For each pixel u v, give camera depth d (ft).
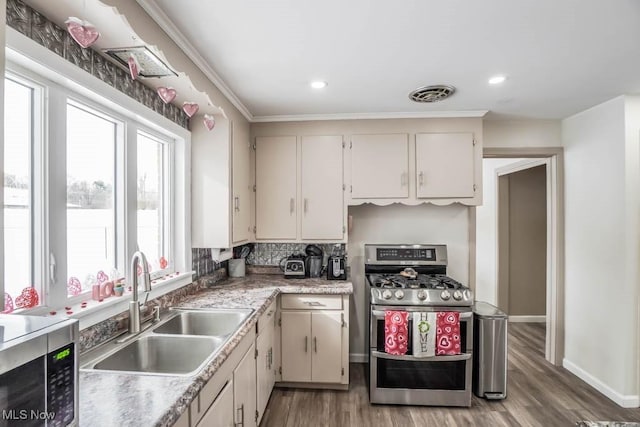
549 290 10.43
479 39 5.41
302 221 9.44
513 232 14.57
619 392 8.07
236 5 4.49
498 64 6.31
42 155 4.20
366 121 9.37
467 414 7.69
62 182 4.48
